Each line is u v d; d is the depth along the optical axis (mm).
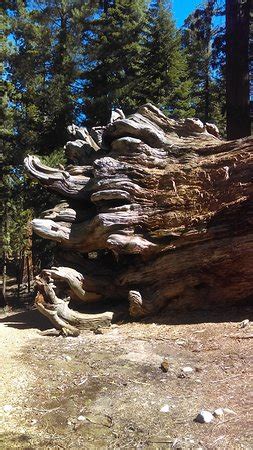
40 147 20453
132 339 7516
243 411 4613
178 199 8945
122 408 4906
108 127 10422
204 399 4984
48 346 7398
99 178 9727
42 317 10242
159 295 8836
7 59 20609
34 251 20156
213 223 8508
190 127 9812
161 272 8891
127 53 21266
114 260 9930
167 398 5082
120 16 21812
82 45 21188
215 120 27266
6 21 20781
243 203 8258
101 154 10898
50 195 19203
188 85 22969
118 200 9531
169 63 22469
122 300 9664
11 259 33906
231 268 8320
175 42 22422
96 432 4445
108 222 9133
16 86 21266
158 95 22391
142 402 5016
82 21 20703
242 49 12438
